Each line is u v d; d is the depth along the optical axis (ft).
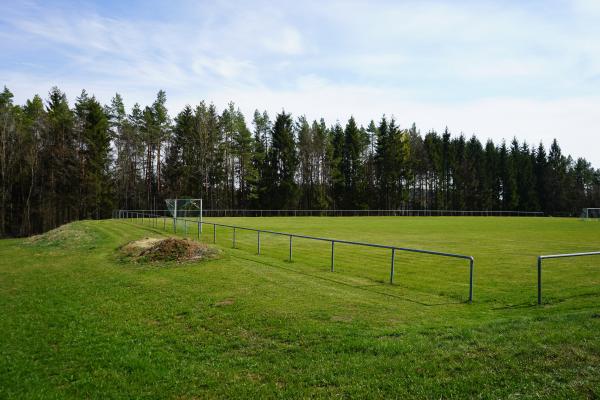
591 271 49.34
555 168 305.94
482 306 32.60
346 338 24.03
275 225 130.00
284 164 231.91
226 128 233.55
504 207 299.58
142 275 47.52
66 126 184.75
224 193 235.61
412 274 47.62
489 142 309.63
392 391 17.53
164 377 20.39
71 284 44.29
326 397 17.46
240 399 17.85
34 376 21.02
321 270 49.32
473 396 16.75
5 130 165.68
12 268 57.67
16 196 173.88
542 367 18.57
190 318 30.19
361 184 251.80
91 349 24.62
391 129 261.03
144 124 229.66
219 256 56.75
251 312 30.48
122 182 221.46
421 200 294.05
